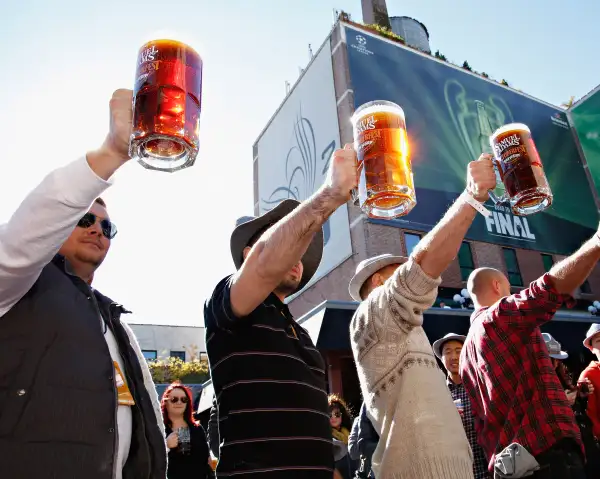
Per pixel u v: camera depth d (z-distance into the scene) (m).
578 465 2.21
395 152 1.40
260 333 1.67
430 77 17.95
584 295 17.53
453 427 1.79
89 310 1.51
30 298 1.37
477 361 2.58
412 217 15.13
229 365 1.64
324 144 16.73
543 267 17.61
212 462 4.10
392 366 1.87
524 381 2.34
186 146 1.13
